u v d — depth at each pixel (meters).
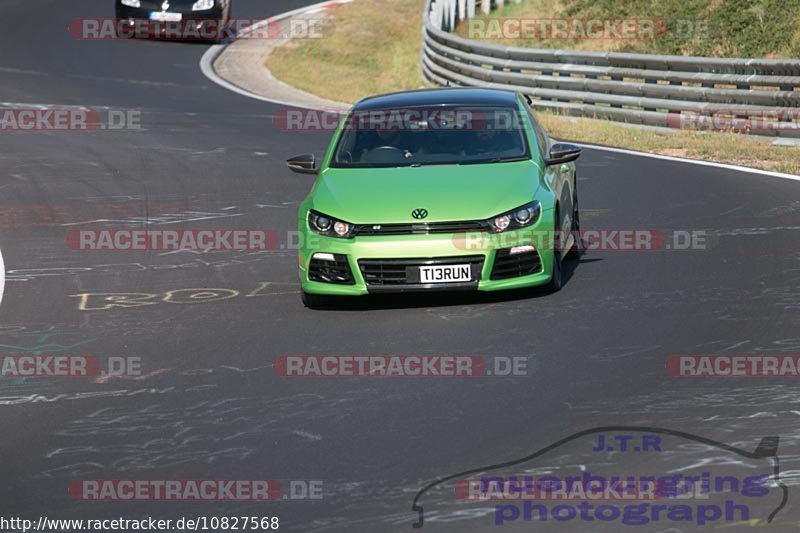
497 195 33.25
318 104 87.75
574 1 111.88
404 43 118.94
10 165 62.38
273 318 33.19
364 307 33.88
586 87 76.19
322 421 24.12
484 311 32.47
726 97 66.69
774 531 17.95
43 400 26.67
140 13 110.12
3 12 127.50
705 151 61.12
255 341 30.77
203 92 90.88
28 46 108.38
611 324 30.36
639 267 36.81
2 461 22.75
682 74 70.12
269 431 23.69
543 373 26.59
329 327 31.80
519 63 81.88
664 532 18.12
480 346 29.05
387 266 32.78
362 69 108.94
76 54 105.00
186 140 69.19
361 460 21.78
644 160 59.09
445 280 32.53
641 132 69.62
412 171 35.03
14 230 47.88
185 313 34.34
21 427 24.81
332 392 26.06
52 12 127.38
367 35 121.19
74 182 57.72
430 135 36.62
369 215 32.97
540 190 33.88
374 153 36.12
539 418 23.59
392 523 18.89
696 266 36.41
